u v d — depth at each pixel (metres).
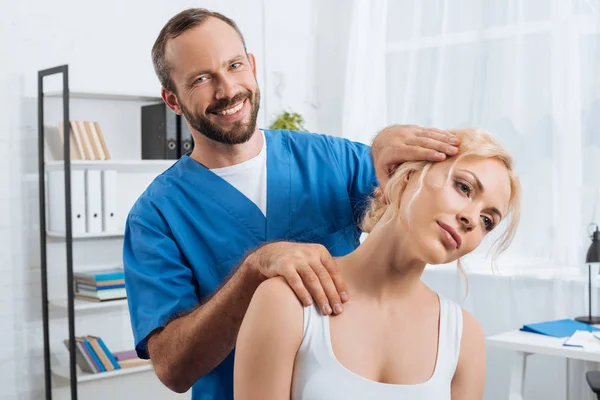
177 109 1.48
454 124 3.54
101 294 3.28
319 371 0.97
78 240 3.48
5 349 3.31
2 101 3.31
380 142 1.14
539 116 3.24
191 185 1.49
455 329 1.07
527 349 2.47
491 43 3.39
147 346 1.38
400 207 1.01
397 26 3.76
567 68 3.15
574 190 3.14
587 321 2.79
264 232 1.51
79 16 3.51
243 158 1.51
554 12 3.18
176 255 1.45
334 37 4.09
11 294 3.33
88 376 3.25
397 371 1.02
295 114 3.94
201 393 1.44
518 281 3.28
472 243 0.98
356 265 1.05
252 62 1.49
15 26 3.35
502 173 0.99
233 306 1.12
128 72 3.65
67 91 3.11
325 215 1.55
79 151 3.35
